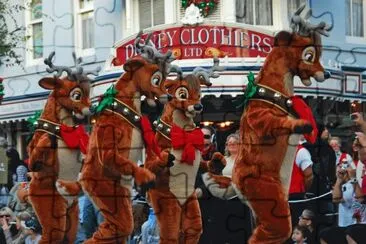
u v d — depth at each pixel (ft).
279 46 32.89
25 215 43.37
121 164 34.30
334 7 64.95
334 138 42.91
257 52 59.36
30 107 66.08
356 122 36.37
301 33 32.86
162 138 36.68
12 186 50.93
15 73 69.00
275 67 32.73
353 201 36.35
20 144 66.44
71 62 66.80
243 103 33.09
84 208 41.55
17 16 69.31
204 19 62.18
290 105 32.35
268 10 64.49
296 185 38.17
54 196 38.34
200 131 36.63
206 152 41.78
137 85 35.76
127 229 35.19
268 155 32.04
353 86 57.82
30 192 38.52
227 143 38.75
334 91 56.65
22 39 62.80
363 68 57.93
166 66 36.01
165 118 36.83
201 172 37.50
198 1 63.21
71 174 38.78
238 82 55.88
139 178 34.06
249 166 32.19
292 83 33.06
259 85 32.60
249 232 37.68
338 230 33.42
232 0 62.85
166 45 59.57
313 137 32.40
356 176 36.06
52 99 39.09
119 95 35.55
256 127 32.14
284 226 31.89
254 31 59.52
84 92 39.14
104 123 35.12
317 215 37.91
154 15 65.46
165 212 35.60
